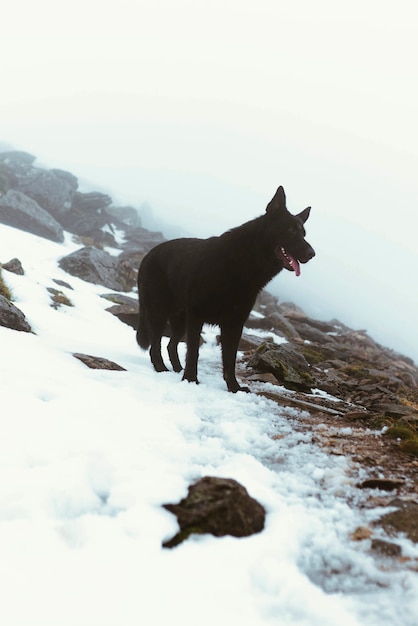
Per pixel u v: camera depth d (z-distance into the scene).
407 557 2.10
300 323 16.91
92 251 14.40
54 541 1.96
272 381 6.18
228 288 5.11
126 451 2.88
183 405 4.21
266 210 4.96
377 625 1.67
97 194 27.61
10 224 19.00
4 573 1.72
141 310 6.30
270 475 2.89
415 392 8.41
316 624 1.66
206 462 2.99
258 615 1.68
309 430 4.00
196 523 2.21
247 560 1.98
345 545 2.20
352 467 3.18
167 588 1.77
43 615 1.57
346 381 7.84
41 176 25.28
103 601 1.66
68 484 2.34
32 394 3.59
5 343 4.72
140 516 2.19
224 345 5.37
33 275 10.77
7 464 2.50
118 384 4.48
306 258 4.86
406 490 2.84
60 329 7.16
